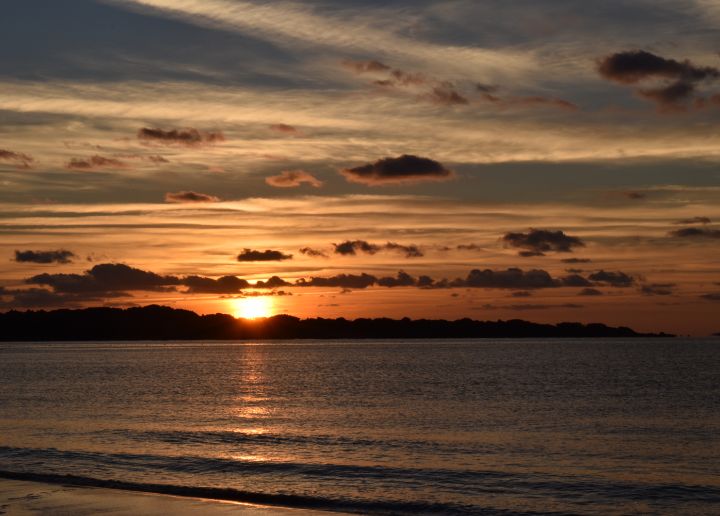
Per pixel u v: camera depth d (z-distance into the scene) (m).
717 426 42.34
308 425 43.16
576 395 62.94
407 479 26.70
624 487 25.44
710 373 93.81
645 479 26.91
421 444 35.44
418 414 48.94
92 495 23.06
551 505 22.92
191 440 36.75
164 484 25.50
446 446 34.78
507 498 23.83
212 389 72.12
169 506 21.64
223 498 23.05
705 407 52.75
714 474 27.92
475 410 51.31
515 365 119.69
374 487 25.34
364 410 51.78
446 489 25.06
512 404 55.47
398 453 32.81
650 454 32.59
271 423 44.28
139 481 26.19
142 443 35.66
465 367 114.31
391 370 107.06
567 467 29.28
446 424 43.47
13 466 29.06
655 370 101.62
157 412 50.78
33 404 56.81
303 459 31.03
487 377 88.50
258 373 101.44
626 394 63.59
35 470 28.33
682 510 22.44
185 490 24.20
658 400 58.09
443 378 87.19
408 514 21.73
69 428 41.66
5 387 75.38
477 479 26.72
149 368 117.62
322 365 125.94
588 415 48.00
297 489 24.92
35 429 41.19
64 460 30.44
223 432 39.88
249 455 32.09
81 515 20.52
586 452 33.06
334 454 32.47
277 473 27.84
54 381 85.31
